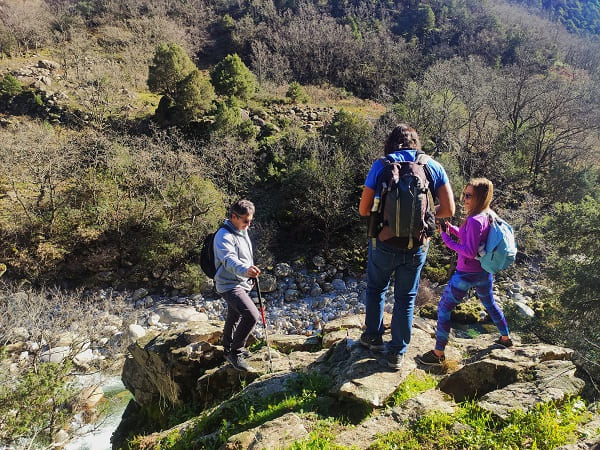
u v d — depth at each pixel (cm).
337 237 2186
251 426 382
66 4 4988
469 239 389
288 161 2388
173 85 3027
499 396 348
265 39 4919
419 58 4806
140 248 1855
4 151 2095
